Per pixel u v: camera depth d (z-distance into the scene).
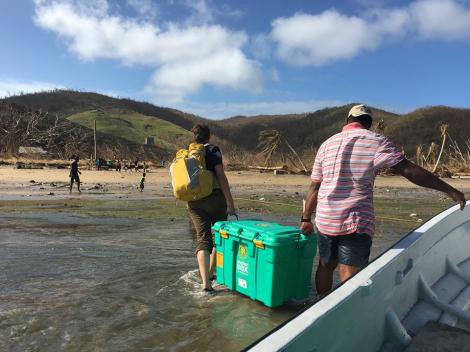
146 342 3.94
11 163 46.75
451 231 5.12
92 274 5.87
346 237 3.88
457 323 3.77
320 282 4.43
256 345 1.95
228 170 44.53
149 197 17.55
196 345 3.89
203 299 4.94
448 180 35.47
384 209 14.87
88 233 8.91
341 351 2.60
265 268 4.62
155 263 6.44
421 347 3.04
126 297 5.00
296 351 2.06
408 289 3.79
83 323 4.30
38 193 18.89
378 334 3.18
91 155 58.34
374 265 3.20
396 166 3.71
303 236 4.73
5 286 5.34
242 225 5.01
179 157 5.27
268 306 4.62
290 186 26.73
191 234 8.84
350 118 4.16
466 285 4.70
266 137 49.53
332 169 3.98
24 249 7.28
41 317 4.42
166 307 4.71
